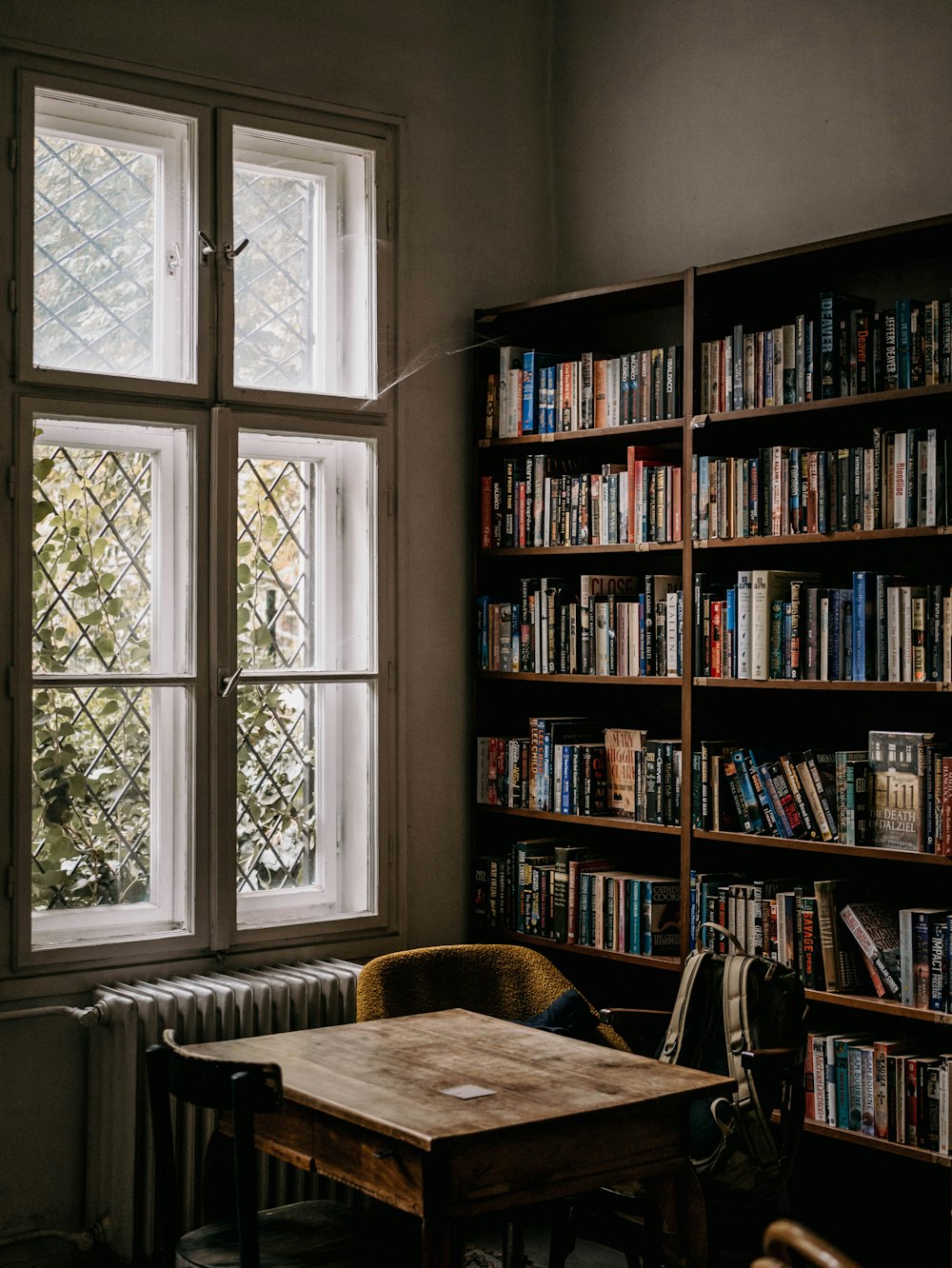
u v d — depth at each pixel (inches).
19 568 146.9
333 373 172.7
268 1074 98.0
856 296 145.6
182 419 157.6
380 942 170.6
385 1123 95.3
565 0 188.9
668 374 158.6
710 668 152.1
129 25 153.9
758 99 164.7
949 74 144.9
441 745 178.1
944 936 128.3
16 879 145.7
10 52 146.6
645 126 178.4
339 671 172.1
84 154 155.6
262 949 161.8
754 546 154.9
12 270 146.6
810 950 139.5
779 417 147.8
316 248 172.2
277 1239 110.9
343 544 173.9
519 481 175.0
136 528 158.6
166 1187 106.5
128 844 157.0
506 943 174.7
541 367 173.5
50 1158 147.6
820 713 154.9
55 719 152.3
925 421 144.5
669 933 157.6
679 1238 105.7
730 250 167.8
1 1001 144.9
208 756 158.7
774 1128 128.9
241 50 161.8
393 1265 107.9
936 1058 130.4
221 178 160.1
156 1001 144.6
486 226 183.8
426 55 177.8
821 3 157.8
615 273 182.7
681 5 173.5
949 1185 138.7
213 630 158.9
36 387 148.3
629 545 160.7
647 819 159.5
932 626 131.2
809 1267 105.3
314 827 171.0
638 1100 101.8
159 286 160.4
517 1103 100.5
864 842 136.6
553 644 169.6
